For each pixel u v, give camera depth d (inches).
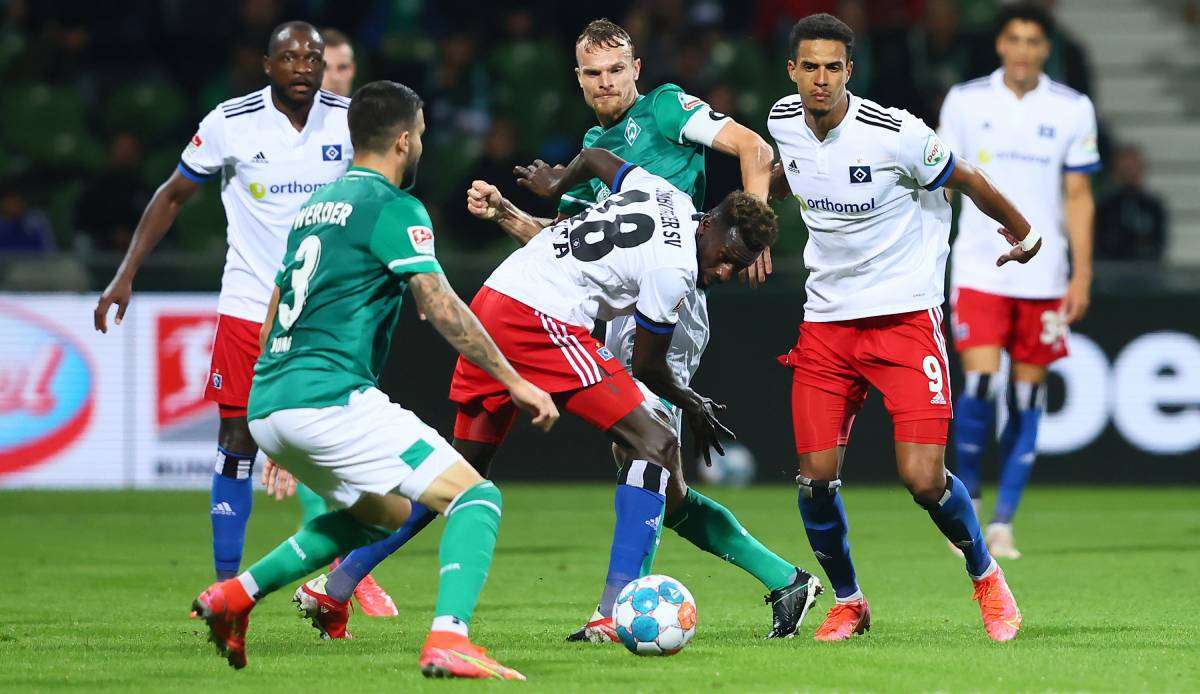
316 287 676.1
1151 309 1806.1
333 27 2351.1
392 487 668.7
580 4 2369.6
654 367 782.5
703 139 882.8
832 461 814.5
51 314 1753.2
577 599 997.8
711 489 1809.8
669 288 767.1
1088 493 1776.6
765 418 1838.1
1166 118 2591.0
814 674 670.5
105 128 2252.7
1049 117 1254.3
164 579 1100.5
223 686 638.5
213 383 954.1
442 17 2402.8
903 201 797.2
